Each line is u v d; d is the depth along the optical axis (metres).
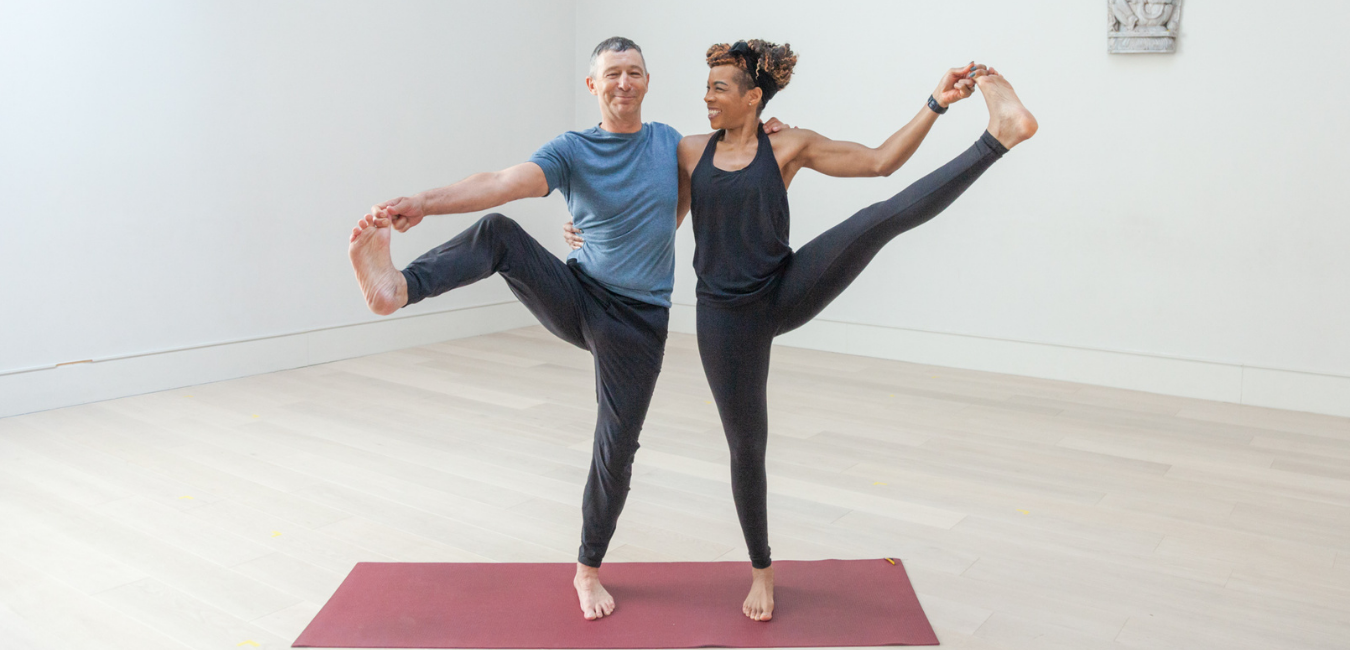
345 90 5.32
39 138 4.09
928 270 5.51
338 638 2.23
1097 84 4.88
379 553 2.75
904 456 3.72
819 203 5.86
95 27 4.22
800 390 4.83
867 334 5.75
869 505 3.18
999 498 3.25
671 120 6.45
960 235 5.38
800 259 2.03
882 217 1.90
